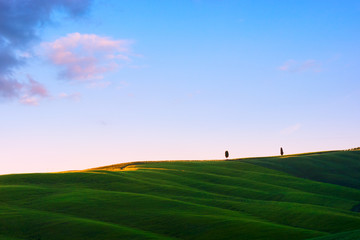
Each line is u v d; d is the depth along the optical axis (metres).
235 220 57.09
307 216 62.31
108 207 64.31
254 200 76.88
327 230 55.66
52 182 86.12
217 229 53.56
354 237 40.25
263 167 127.81
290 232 51.84
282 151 167.25
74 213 61.06
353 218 60.66
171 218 58.62
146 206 65.19
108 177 92.00
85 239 49.59
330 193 92.81
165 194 78.38
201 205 67.38
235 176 109.12
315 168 129.12
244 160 142.75
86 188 80.81
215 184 93.38
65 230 52.41
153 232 53.41
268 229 52.97
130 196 71.69
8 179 87.31
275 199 82.50
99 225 53.94
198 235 52.00
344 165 134.25
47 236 50.69
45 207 63.94
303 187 98.06
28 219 56.66
